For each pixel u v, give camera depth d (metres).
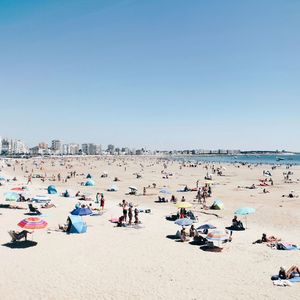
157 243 26.34
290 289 17.75
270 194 56.72
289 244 25.31
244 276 19.62
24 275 19.61
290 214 38.97
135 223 32.78
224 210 41.94
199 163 179.12
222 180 83.19
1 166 146.38
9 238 27.06
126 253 23.81
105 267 21.05
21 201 45.50
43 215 34.44
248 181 80.44
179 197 53.78
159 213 39.62
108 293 17.33
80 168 140.12
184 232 26.95
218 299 16.67
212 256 23.25
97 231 29.86
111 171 119.50
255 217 37.44
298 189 63.72
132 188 57.44
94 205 43.69
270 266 21.31
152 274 19.95
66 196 51.41
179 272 20.25
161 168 138.88
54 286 18.14
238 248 25.09
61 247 25.02
